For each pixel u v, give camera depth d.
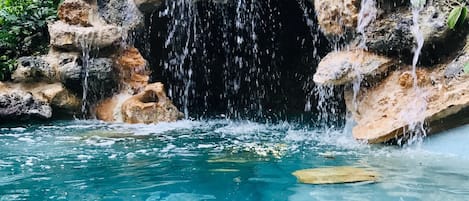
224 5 11.49
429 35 7.09
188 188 4.89
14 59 9.77
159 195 4.68
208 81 13.06
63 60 9.38
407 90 7.14
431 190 4.75
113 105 9.56
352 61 7.53
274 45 12.63
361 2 7.62
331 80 7.53
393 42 7.32
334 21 7.99
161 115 9.36
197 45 12.41
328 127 8.83
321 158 6.15
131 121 9.13
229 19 12.06
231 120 9.91
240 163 5.90
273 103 12.48
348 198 4.52
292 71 12.51
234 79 13.26
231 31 12.46
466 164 5.76
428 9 7.21
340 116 10.02
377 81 7.51
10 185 4.99
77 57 9.44
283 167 5.70
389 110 7.11
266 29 12.35
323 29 8.22
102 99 9.75
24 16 10.38
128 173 5.45
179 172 5.49
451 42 7.22
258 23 12.20
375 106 7.35
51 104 9.25
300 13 11.56
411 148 6.69
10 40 10.12
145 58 11.09
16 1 10.53
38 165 5.79
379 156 6.23
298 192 4.73
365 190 4.76
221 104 12.73
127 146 6.91
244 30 12.41
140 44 10.83
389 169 5.56
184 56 12.35
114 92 9.76
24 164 5.84
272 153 6.46
